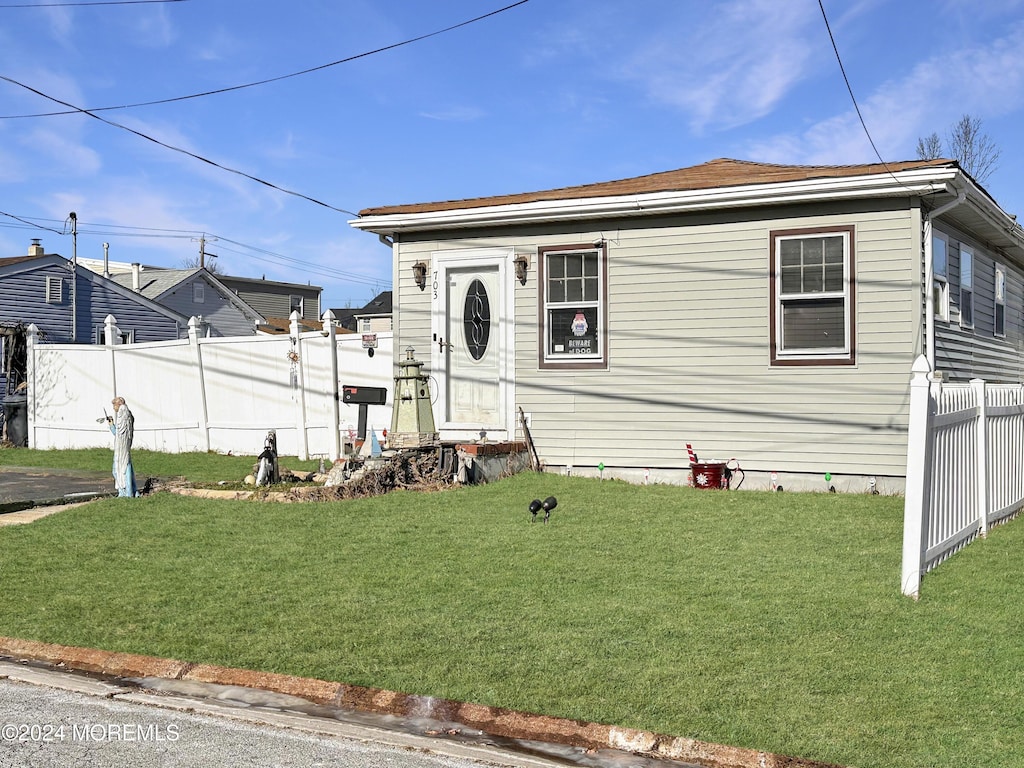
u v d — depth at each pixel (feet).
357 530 30.71
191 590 24.11
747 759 14.62
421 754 15.38
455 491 37.81
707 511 33.83
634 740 15.51
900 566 25.52
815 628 20.16
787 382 39.75
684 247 41.45
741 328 40.52
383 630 20.71
